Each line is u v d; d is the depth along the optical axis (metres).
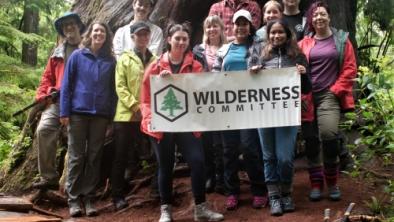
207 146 5.97
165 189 5.26
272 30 5.21
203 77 5.24
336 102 5.43
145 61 5.89
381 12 8.66
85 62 5.79
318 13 5.45
